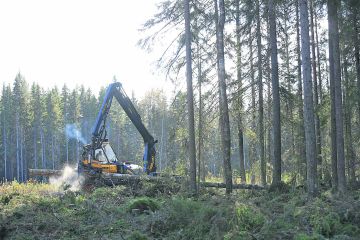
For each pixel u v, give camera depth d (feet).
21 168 209.46
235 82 58.59
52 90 221.46
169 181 51.98
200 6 52.95
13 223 35.14
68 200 44.09
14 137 216.13
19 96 213.66
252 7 56.24
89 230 33.55
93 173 60.13
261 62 61.41
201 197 43.65
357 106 62.59
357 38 56.29
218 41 50.60
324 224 28.37
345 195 35.27
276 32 60.34
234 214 30.19
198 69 55.06
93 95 237.86
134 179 57.16
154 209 38.01
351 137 61.87
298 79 68.13
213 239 28.66
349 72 63.05
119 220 34.65
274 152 54.08
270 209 34.71
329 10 49.62
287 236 27.63
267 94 64.39
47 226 34.81
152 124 165.37
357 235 27.96
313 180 40.19
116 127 209.56
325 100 61.57
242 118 63.36
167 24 51.55
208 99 56.34
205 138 60.29
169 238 30.25
